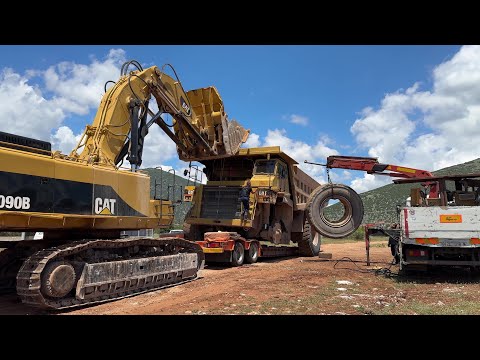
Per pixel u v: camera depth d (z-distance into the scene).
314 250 19.05
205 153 13.99
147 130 10.35
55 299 7.11
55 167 7.29
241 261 14.52
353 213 13.40
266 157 16.11
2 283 8.97
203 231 16.36
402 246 10.46
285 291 8.87
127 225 8.85
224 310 7.05
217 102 13.76
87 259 8.07
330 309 7.09
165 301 8.11
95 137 8.92
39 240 8.87
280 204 16.94
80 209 7.66
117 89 9.57
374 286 9.59
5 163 6.50
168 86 11.19
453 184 11.90
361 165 14.92
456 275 11.12
